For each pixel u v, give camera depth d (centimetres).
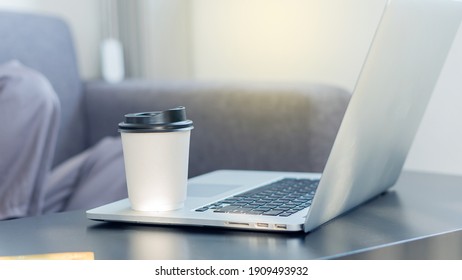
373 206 98
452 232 81
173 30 216
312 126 148
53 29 198
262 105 155
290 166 151
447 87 155
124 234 81
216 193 98
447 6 93
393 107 88
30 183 148
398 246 75
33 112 150
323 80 182
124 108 188
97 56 225
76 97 197
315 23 183
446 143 157
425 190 113
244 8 200
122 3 218
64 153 193
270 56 194
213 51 209
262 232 80
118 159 166
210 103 164
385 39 75
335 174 79
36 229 86
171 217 83
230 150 161
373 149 88
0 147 148
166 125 84
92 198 159
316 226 81
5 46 182
